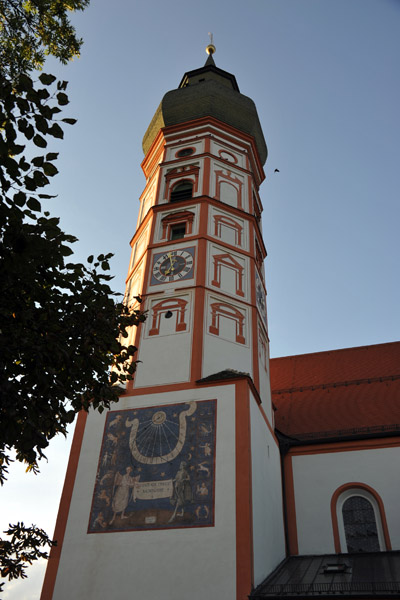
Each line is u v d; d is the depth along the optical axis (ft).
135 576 60.13
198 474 65.21
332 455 87.92
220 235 94.89
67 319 35.91
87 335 35.63
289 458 89.15
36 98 30.96
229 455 65.67
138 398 74.23
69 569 62.34
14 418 30.89
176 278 87.71
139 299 40.73
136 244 103.45
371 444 87.45
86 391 37.37
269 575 64.34
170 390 73.87
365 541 79.25
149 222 99.50
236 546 59.16
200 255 89.61
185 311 82.99
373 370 110.93
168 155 111.75
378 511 81.92
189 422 69.77
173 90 124.06
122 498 65.92
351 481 84.79
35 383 33.76
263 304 97.71
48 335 33.27
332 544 79.61
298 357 121.90
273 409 93.15
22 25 49.57
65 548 63.87
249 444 66.23
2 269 32.14
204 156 107.45
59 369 34.47
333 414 99.86
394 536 78.38
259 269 100.53
